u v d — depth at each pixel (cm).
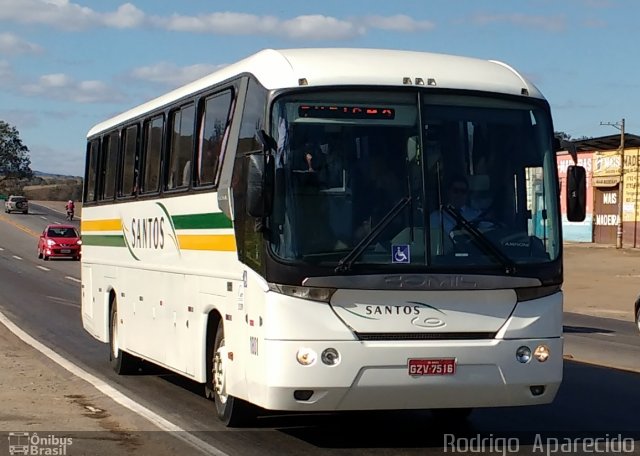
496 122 863
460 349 814
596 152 5703
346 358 796
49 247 4553
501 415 1067
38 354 1566
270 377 802
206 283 1002
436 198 829
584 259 4750
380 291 803
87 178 1619
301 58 866
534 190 863
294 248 800
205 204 1007
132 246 1305
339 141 825
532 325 838
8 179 16338
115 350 1404
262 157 797
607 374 1396
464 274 818
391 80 845
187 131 1096
